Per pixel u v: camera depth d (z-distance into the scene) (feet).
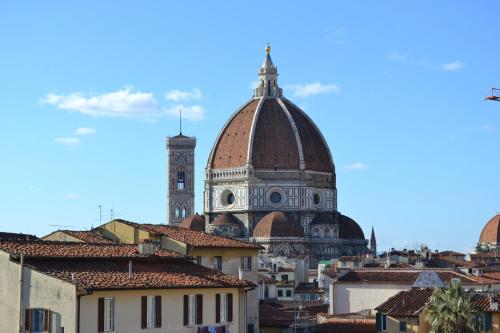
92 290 309.42
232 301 374.02
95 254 354.95
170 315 343.87
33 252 334.24
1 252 324.60
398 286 566.36
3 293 322.34
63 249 350.43
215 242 445.78
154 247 392.06
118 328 323.37
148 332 334.03
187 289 350.43
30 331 315.78
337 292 582.76
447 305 393.09
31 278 317.42
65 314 309.63
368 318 506.48
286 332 500.74
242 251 453.99
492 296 429.38
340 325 496.23
